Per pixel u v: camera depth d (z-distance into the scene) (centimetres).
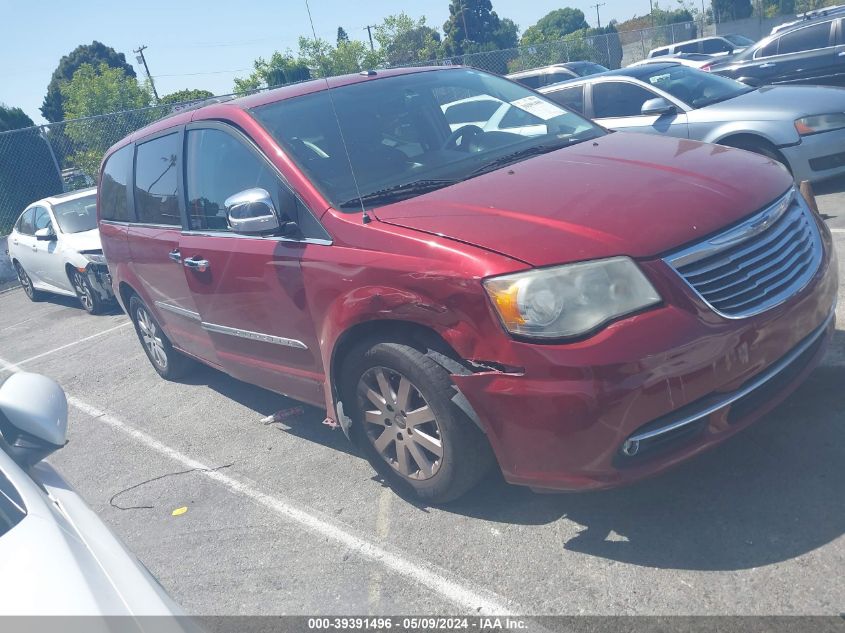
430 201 358
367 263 341
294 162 397
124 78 2436
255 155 419
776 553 289
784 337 311
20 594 179
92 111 2353
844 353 419
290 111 436
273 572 345
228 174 441
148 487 460
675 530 313
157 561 375
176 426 548
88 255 973
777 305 309
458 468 334
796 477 329
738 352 296
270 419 514
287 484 423
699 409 292
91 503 457
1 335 1028
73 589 180
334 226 365
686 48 2748
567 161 385
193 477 459
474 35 6297
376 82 475
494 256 304
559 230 307
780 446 352
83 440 562
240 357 471
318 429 488
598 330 286
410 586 315
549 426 291
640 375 280
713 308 295
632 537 315
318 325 379
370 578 326
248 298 426
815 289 329
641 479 292
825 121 726
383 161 407
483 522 346
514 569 311
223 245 438
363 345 355
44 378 275
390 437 365
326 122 428
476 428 327
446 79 491
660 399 283
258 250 407
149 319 611
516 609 289
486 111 466
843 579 270
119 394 648
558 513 341
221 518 403
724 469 345
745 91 823
